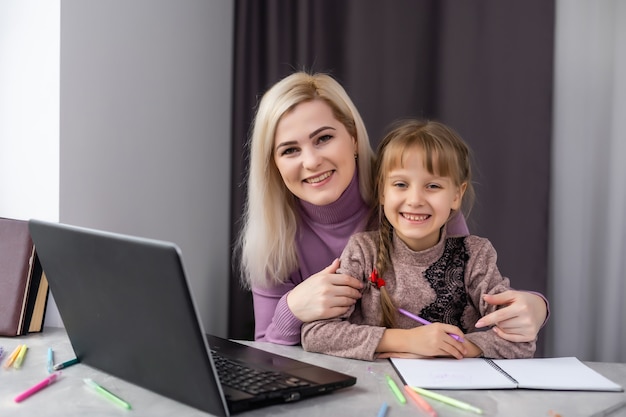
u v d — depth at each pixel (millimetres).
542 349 1825
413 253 1230
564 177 1904
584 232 1905
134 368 916
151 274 779
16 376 987
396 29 1854
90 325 964
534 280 1796
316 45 1879
